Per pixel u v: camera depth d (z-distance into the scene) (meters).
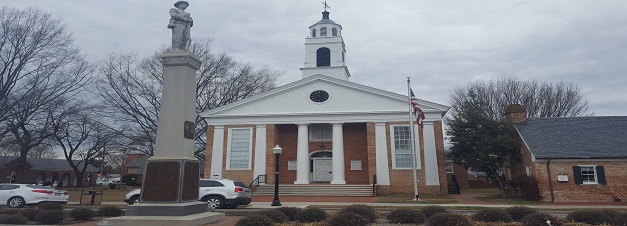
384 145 32.75
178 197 11.83
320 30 43.25
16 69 31.50
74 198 28.14
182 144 12.48
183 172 12.10
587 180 24.11
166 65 13.11
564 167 24.28
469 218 13.16
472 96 45.50
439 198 27.05
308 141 35.66
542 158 24.34
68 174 71.19
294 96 34.97
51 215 13.46
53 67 33.03
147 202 11.87
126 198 19.88
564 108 46.81
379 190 31.80
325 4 44.75
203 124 44.50
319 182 35.28
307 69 41.59
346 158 35.31
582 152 24.45
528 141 26.23
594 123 27.92
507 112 29.47
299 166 33.44
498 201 24.08
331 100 34.31
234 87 46.75
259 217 11.65
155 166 12.08
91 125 40.22
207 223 12.07
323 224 12.03
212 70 45.41
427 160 31.91
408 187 31.72
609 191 23.59
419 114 27.17
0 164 59.97
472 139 28.00
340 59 41.91
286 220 13.23
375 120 33.34
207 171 34.72
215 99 45.91
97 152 56.56
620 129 26.67
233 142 35.00
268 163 33.84
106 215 15.47
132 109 40.84
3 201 21.14
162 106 12.77
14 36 31.50
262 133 34.66
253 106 35.41
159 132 12.56
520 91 48.12
